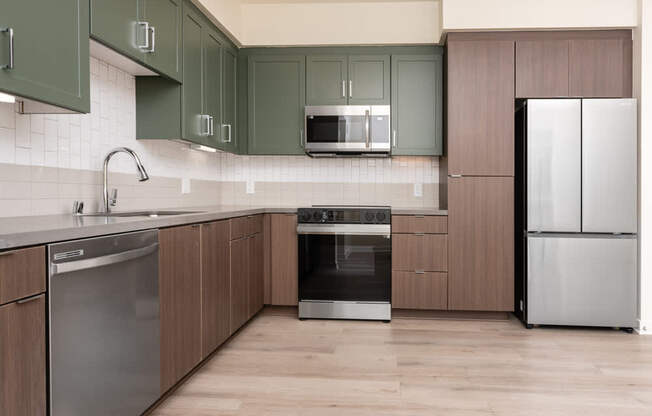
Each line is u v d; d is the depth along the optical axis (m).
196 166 3.96
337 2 4.07
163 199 3.38
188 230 2.35
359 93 4.08
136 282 1.84
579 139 3.47
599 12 3.55
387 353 2.95
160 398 2.18
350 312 3.75
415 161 4.37
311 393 2.35
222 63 3.75
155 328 2.00
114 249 1.68
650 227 3.43
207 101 3.41
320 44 4.08
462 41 3.72
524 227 3.59
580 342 3.21
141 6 2.44
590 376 2.57
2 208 1.97
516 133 3.81
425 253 3.75
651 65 3.43
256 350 3.00
